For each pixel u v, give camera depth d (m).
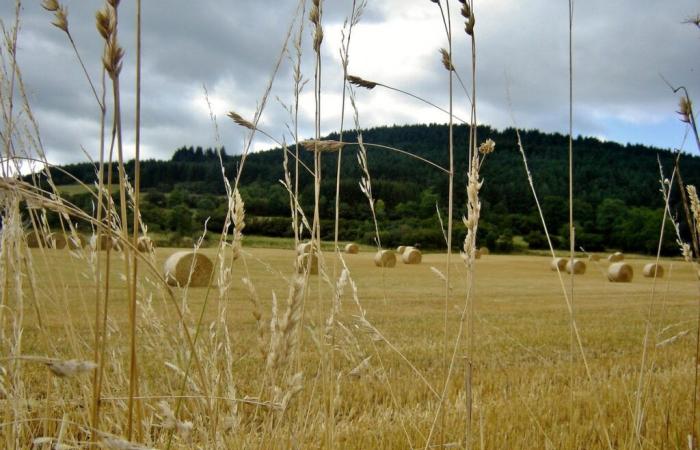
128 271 1.25
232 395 1.81
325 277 2.02
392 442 3.53
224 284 1.87
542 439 3.90
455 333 10.63
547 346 9.83
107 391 2.04
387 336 9.98
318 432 2.38
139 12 1.21
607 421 4.55
